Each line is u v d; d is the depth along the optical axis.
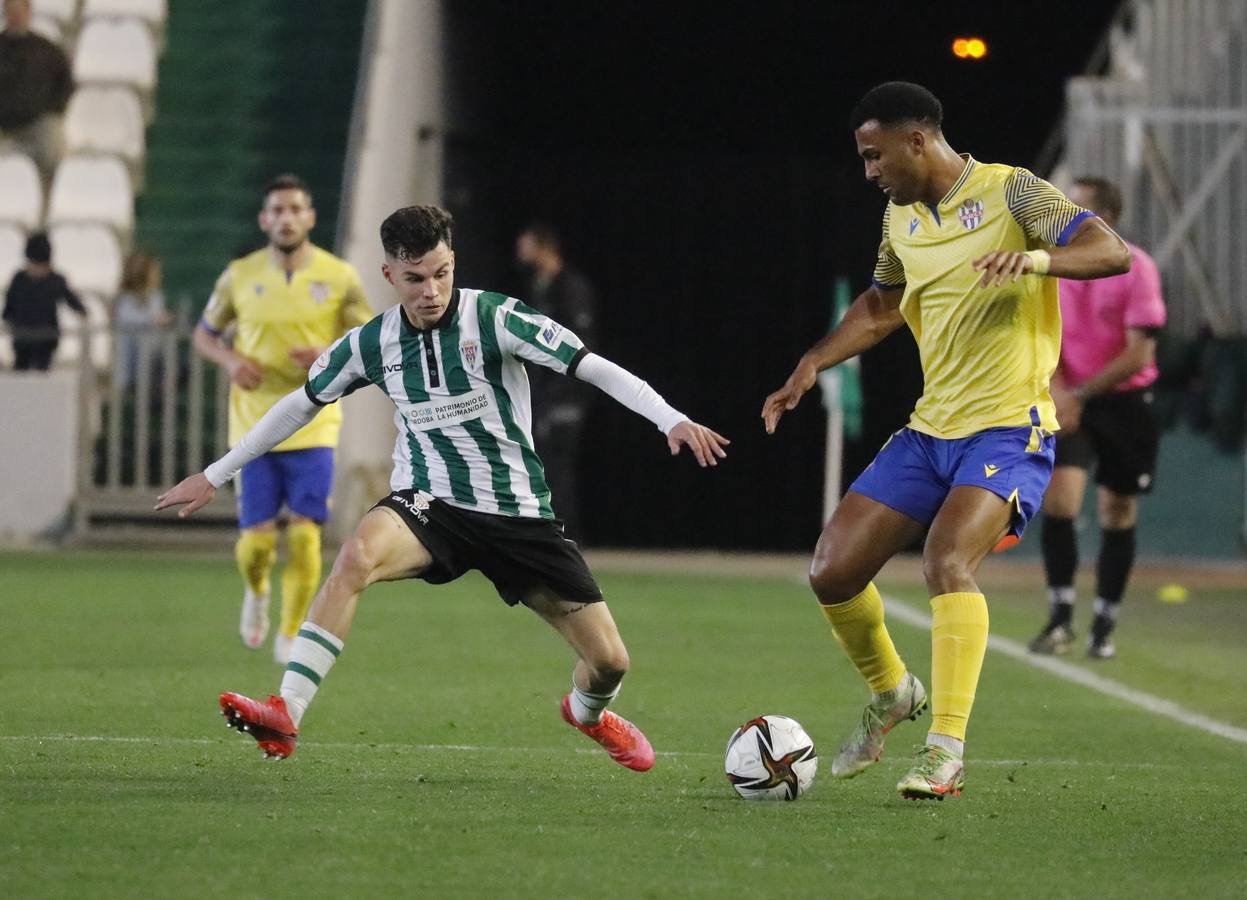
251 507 31.06
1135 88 58.53
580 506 69.81
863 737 20.17
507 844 16.34
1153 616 42.12
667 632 37.00
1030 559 57.97
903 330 68.06
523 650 33.38
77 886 14.48
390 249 18.62
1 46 62.12
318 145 64.69
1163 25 60.94
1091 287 33.66
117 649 32.03
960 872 15.65
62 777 19.28
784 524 69.81
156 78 66.38
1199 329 56.78
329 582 18.88
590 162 68.06
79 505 55.03
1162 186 57.72
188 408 55.31
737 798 19.03
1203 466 55.88
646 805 18.45
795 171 68.56
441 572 19.47
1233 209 57.25
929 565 18.92
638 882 14.98
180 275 61.09
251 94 65.75
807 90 74.38
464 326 18.94
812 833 17.19
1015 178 19.27
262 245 62.00
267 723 18.14
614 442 69.81
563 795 18.95
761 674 30.70
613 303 69.69
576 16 72.25
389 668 30.41
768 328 69.81
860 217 68.75
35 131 62.53
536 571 19.30
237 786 18.94
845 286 58.47
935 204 19.61
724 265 69.69
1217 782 20.81
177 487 19.69
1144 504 56.41
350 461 55.12
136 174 63.69
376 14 64.50
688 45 73.44
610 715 20.20
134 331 54.75
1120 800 19.41
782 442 69.81
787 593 46.59
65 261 60.06
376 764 20.72
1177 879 15.53
